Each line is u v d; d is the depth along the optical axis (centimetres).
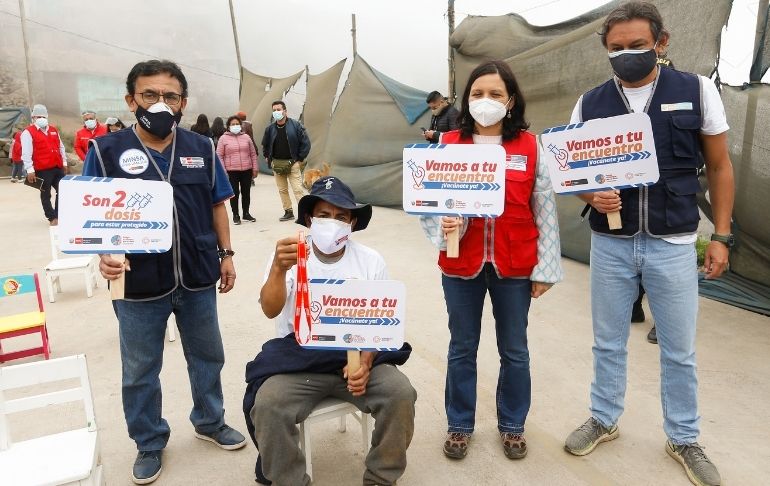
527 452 267
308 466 227
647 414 297
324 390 224
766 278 475
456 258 245
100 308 501
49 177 853
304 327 210
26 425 298
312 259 236
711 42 450
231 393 334
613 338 260
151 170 232
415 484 246
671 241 232
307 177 619
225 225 271
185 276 244
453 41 820
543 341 403
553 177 234
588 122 224
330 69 1294
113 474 255
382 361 232
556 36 650
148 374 248
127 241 216
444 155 224
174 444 282
